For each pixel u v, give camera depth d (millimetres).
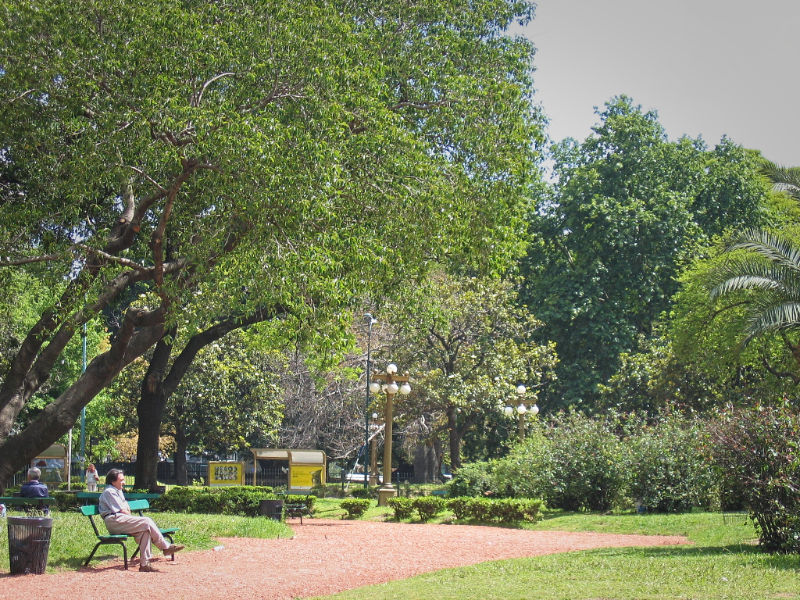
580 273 47250
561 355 48219
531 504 22859
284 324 18109
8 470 19344
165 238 21203
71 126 17516
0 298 22141
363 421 48750
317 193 17078
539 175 25000
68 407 19562
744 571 11086
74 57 17031
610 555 14039
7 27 17094
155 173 18516
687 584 10273
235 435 49562
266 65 17844
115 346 19406
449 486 27641
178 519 18859
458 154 22656
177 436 49375
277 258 16484
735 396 39312
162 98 17234
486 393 39312
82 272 18141
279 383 50375
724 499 14922
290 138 17219
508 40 25031
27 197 19469
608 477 24219
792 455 12977
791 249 23031
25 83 17328
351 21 22047
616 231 46344
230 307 18984
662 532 19250
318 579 12672
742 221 48562
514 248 24266
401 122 21672
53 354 20484
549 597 9711
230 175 16719
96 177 17359
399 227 19484
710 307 35094
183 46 17469
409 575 13250
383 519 25438
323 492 34125
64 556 13758
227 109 16922
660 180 49281
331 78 18062
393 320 27469
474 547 17047
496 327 42031
